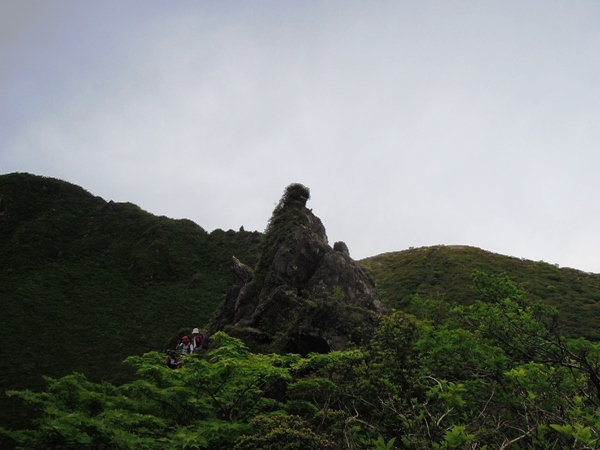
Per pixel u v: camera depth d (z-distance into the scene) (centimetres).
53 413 1048
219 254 8550
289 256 2350
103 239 8900
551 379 826
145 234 9056
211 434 1113
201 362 1221
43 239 8456
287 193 2858
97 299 6594
